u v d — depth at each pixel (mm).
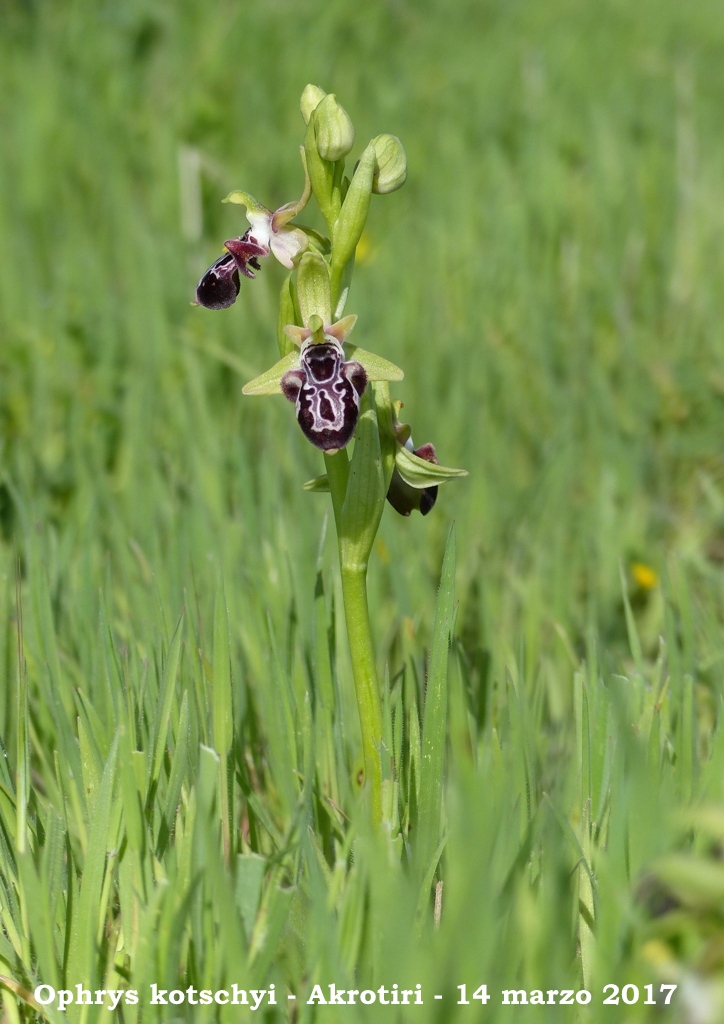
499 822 2752
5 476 5090
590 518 5766
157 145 11164
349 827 3246
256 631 4234
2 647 3973
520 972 2598
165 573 4637
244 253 3166
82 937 2854
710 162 10914
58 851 3068
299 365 3061
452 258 8812
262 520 5340
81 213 10031
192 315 7914
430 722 3162
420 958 2373
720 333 7738
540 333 7453
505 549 5578
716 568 5695
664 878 2076
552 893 2461
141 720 3432
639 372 7316
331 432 2961
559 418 6633
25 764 3357
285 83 13625
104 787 2906
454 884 2477
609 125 11898
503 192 9945
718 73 15789
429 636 4840
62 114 11961
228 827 3246
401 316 7570
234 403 6977
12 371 6895
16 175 10625
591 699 3428
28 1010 2992
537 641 4590
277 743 3514
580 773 3359
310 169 3154
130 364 7281
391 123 12438
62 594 4641
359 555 3221
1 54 13812
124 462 6137
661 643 4105
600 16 19312
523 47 15688
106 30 14148
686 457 6727
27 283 8305
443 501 5910
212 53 13562
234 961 2555
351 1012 2416
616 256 8969
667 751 3473
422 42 16422
